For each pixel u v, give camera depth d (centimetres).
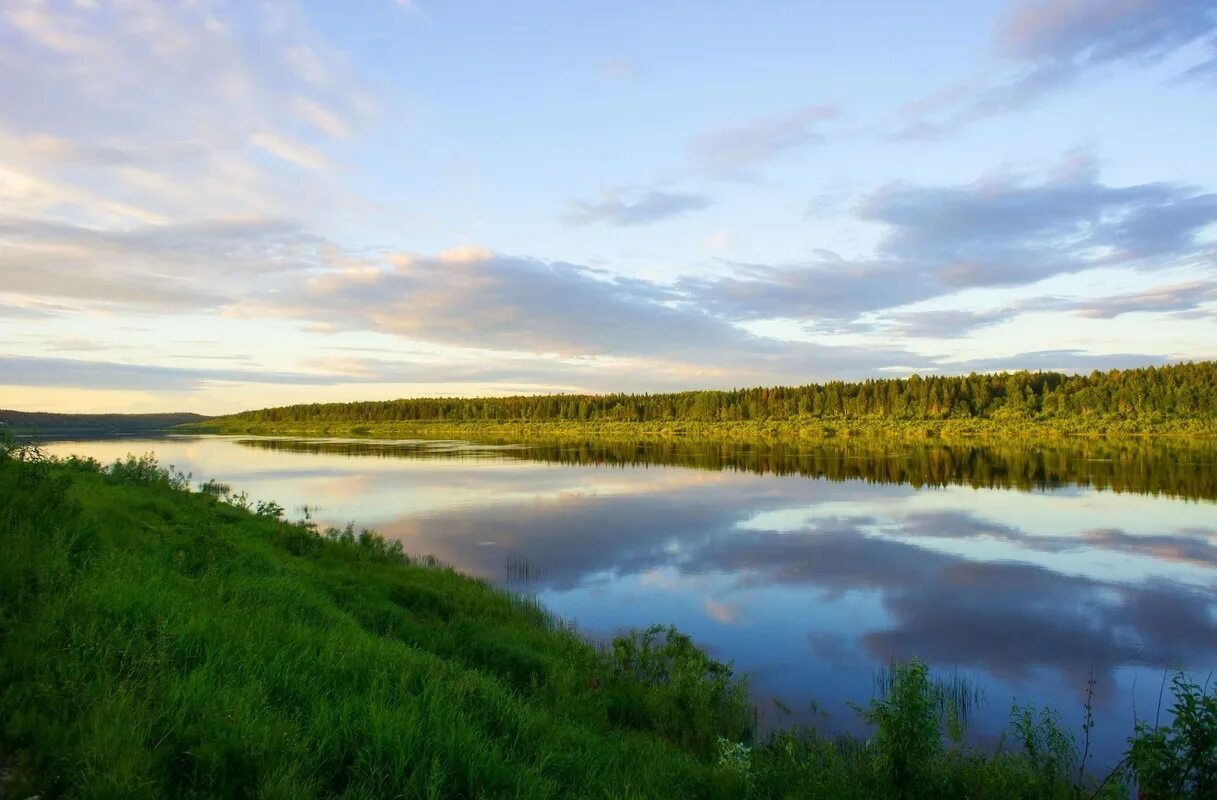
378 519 3434
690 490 4581
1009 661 1591
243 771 584
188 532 1482
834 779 809
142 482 2136
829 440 10706
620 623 1830
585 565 2489
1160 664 1588
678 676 1180
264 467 6400
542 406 18412
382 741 654
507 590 2097
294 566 1556
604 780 738
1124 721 1289
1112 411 11100
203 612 898
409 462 6981
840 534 3059
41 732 564
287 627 967
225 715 641
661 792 746
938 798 788
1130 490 4306
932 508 3753
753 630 1789
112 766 534
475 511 3703
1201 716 651
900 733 796
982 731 1230
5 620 720
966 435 10731
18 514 1056
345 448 9681
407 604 1559
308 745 636
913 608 1981
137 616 812
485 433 14962
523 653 1246
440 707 769
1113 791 745
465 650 1245
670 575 2348
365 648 949
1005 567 2464
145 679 689
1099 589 2189
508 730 797
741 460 7000
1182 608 1981
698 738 1052
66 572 873
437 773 620
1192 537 2952
